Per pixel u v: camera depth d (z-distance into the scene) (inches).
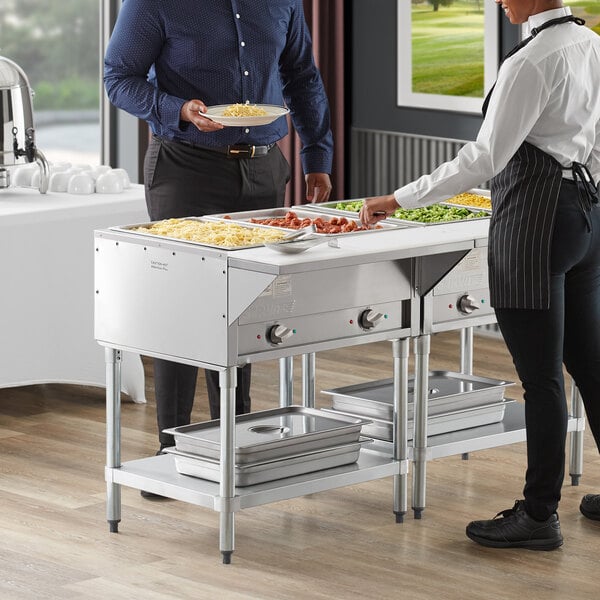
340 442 182.1
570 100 163.8
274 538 180.9
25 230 236.1
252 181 204.8
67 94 324.2
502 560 172.9
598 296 175.8
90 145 329.4
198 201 203.2
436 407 196.1
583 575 167.9
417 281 180.5
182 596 160.7
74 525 185.2
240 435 180.4
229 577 166.9
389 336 179.5
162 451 185.9
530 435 173.6
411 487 203.0
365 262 168.2
